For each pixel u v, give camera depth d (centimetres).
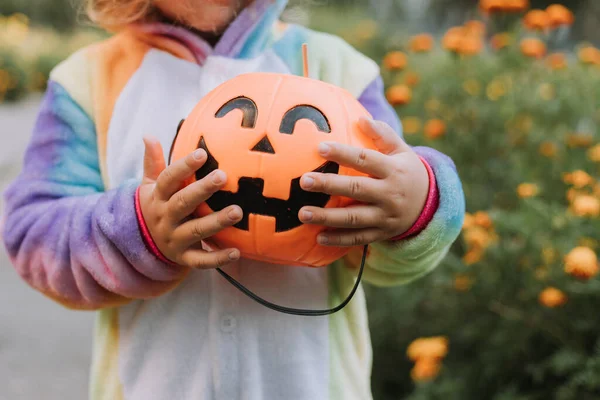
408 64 206
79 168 81
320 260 72
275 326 78
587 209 120
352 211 67
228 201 67
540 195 145
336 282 83
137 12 81
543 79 169
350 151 66
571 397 119
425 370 126
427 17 605
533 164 157
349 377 81
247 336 77
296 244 68
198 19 80
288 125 68
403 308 147
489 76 170
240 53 82
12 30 764
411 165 70
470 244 131
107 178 81
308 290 80
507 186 156
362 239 69
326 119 69
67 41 838
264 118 68
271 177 66
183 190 66
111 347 81
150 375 78
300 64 86
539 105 162
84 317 212
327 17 353
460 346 144
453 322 142
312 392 78
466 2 609
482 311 137
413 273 79
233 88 71
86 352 187
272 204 67
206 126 69
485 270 132
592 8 608
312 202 67
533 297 127
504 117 161
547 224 127
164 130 81
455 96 170
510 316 129
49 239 77
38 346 190
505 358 132
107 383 80
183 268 74
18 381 170
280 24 90
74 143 82
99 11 83
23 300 222
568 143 149
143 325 79
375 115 86
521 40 174
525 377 132
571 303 124
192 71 83
